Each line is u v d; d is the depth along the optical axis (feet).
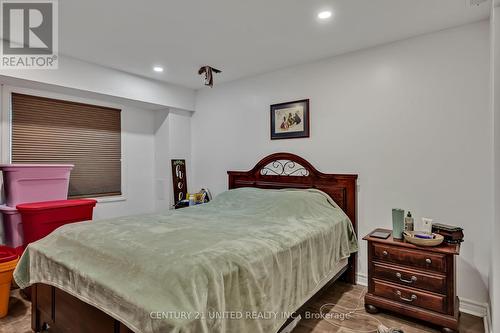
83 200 10.46
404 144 8.98
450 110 8.23
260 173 12.39
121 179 13.74
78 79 10.61
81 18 7.72
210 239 5.85
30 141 10.81
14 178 9.34
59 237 6.56
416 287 7.17
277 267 5.74
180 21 7.91
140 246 5.36
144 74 12.41
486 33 7.72
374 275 7.82
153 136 15.08
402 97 9.02
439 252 6.86
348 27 8.25
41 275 6.21
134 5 7.09
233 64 11.27
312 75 10.98
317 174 10.64
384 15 7.58
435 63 8.47
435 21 7.89
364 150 9.76
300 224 7.71
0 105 10.07
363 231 9.74
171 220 7.82
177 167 14.44
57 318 5.99
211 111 14.39
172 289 4.14
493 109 6.00
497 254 5.94
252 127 12.80
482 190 7.75
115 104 13.43
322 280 7.70
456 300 7.18
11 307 8.09
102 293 4.61
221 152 13.99
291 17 7.70
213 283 4.35
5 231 9.59
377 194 9.49
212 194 14.35
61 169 10.40
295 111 11.39
